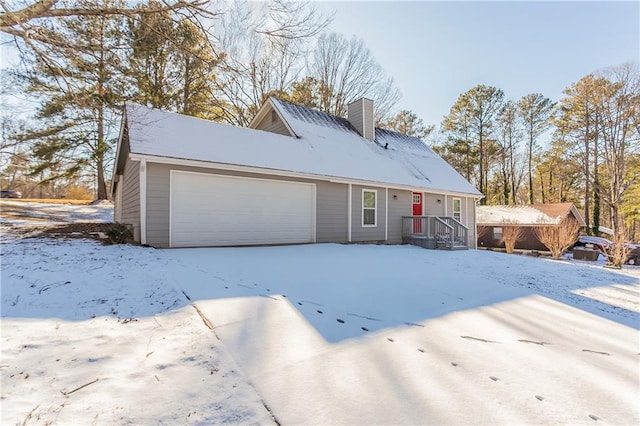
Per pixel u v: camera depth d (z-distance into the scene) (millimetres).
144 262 5484
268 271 5625
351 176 11211
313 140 12375
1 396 1973
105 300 3672
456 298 4824
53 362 2383
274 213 9719
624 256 13680
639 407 2197
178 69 14625
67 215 15445
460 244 12164
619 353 3139
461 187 15961
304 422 1896
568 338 3484
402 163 14734
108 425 1775
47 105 13641
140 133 7992
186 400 2035
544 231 19344
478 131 29047
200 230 8352
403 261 7840
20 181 27297
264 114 14555
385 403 2109
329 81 22109
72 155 16750
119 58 6750
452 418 1986
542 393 2326
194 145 8562
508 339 3340
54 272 4512
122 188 11797
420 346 3053
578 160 24906
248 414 1944
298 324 3393
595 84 22906
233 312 3553
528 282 6426
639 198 22844
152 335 2910
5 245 6273
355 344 3021
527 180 33344
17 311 3252
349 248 9680
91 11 5129
